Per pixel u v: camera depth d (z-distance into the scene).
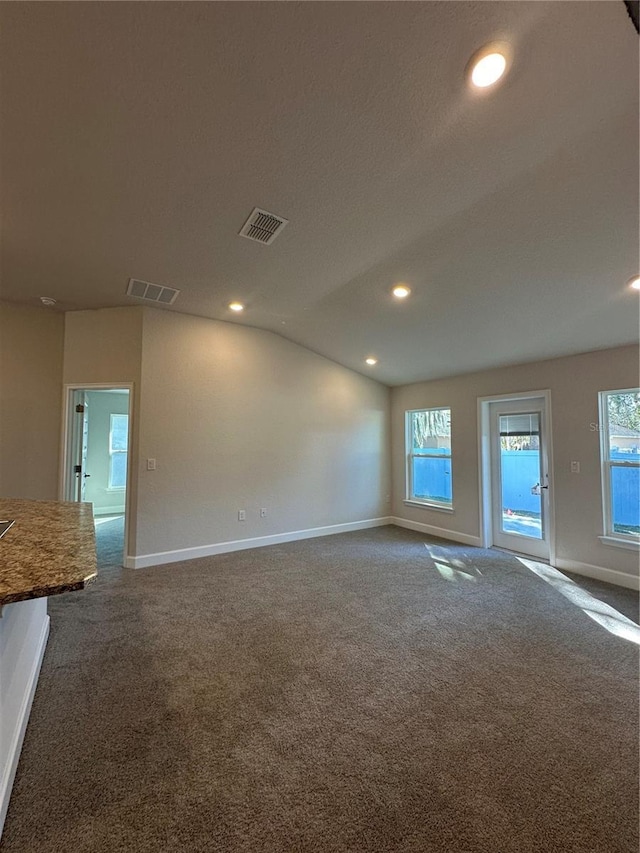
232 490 4.44
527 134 1.74
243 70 1.44
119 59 1.39
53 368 3.98
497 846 1.21
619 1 1.22
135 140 1.76
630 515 3.51
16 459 3.81
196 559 4.10
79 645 2.37
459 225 2.41
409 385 5.82
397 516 5.96
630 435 3.55
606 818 1.30
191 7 1.23
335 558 4.19
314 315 4.09
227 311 4.03
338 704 1.87
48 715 1.76
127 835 1.24
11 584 1.02
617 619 2.77
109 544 4.63
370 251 2.76
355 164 1.94
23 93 1.51
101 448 6.83
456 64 1.43
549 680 2.06
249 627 2.62
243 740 1.64
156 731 1.68
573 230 2.31
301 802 1.36
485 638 2.50
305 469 5.09
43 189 2.07
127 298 3.67
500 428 4.71
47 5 1.22
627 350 3.52
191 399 4.16
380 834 1.25
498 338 3.84
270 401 4.78
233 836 1.24
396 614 2.84
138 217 2.35
